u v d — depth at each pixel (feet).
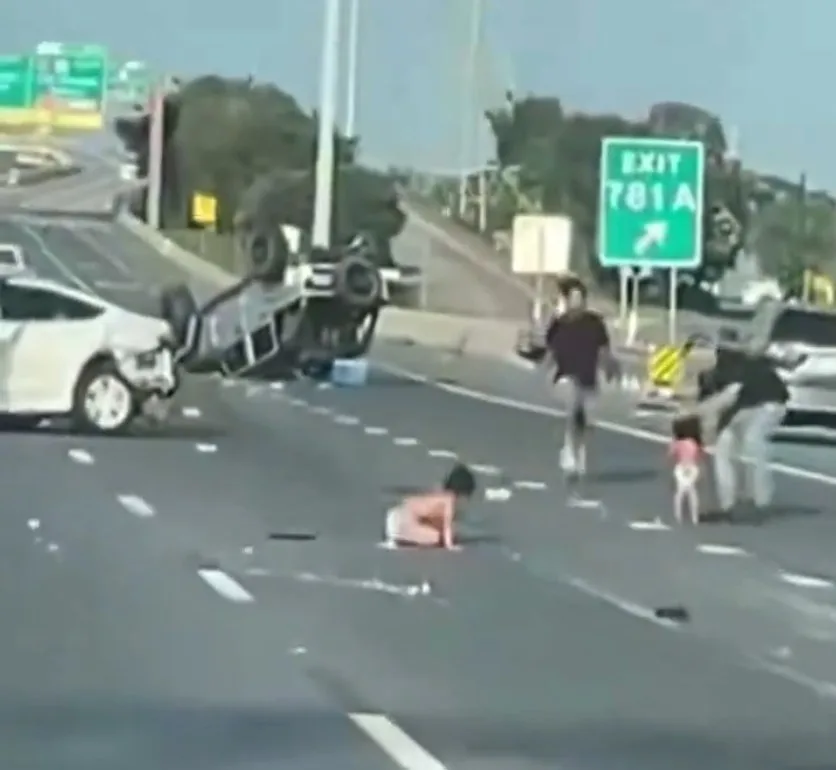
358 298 302.66
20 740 71.87
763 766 70.49
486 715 77.82
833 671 90.02
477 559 123.65
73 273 629.51
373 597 107.14
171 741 72.18
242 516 140.67
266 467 175.63
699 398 159.33
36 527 130.93
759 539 140.05
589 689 83.87
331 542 128.77
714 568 124.16
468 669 87.56
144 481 161.07
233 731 74.02
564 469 176.35
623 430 244.63
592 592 111.96
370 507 147.74
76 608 100.53
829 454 224.33
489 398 291.58
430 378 339.98
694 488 149.59
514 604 106.42
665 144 290.97
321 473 172.04
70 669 85.05
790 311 238.27
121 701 78.89
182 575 112.78
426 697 81.05
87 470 167.73
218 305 296.51
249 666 86.79
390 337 463.83
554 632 98.17
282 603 104.17
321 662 88.12
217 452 187.73
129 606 101.60
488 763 69.51
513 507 154.30
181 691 81.05
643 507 157.07
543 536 136.87
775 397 158.30
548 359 177.88
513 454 199.21
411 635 95.66
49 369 194.90
